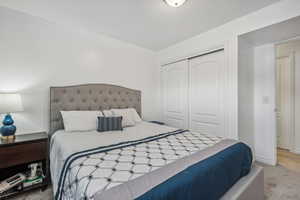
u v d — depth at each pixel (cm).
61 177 127
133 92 329
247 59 257
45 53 234
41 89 231
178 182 93
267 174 230
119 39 307
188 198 94
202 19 229
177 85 334
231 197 123
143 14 216
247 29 218
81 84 265
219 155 133
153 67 377
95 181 92
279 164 264
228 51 240
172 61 338
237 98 233
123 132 217
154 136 194
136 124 279
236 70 232
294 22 189
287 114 335
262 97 272
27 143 184
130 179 94
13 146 175
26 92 220
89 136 193
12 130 189
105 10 207
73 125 219
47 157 208
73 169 113
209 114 277
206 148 150
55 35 241
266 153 270
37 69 228
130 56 331
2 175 192
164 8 201
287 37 236
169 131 223
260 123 275
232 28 235
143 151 142
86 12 213
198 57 294
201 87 290
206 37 271
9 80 208
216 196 116
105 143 165
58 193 126
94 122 235
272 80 262
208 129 278
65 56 251
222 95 257
